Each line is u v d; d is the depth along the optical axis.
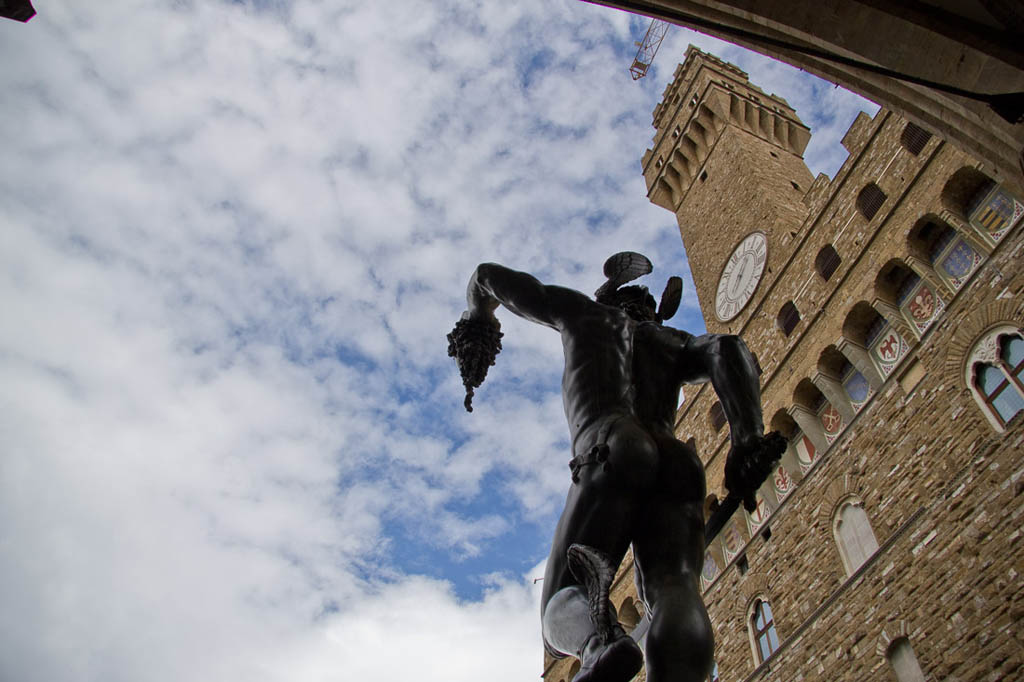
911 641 17.75
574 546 3.15
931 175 23.52
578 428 3.90
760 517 26.44
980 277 20.77
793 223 34.44
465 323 4.91
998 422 18.41
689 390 34.12
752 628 24.38
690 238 43.59
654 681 2.98
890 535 19.98
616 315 4.39
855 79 10.00
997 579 16.38
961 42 8.86
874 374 23.52
